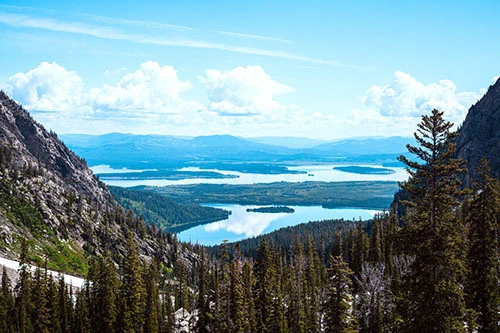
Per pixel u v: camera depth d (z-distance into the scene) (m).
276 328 74.12
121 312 80.56
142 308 86.31
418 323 34.41
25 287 83.12
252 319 74.31
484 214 41.59
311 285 97.69
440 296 33.72
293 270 102.69
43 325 81.31
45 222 165.12
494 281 41.78
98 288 86.56
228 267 76.56
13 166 188.88
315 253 126.12
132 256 83.88
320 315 74.75
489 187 41.28
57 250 152.75
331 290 52.12
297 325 77.25
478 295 42.22
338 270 51.47
